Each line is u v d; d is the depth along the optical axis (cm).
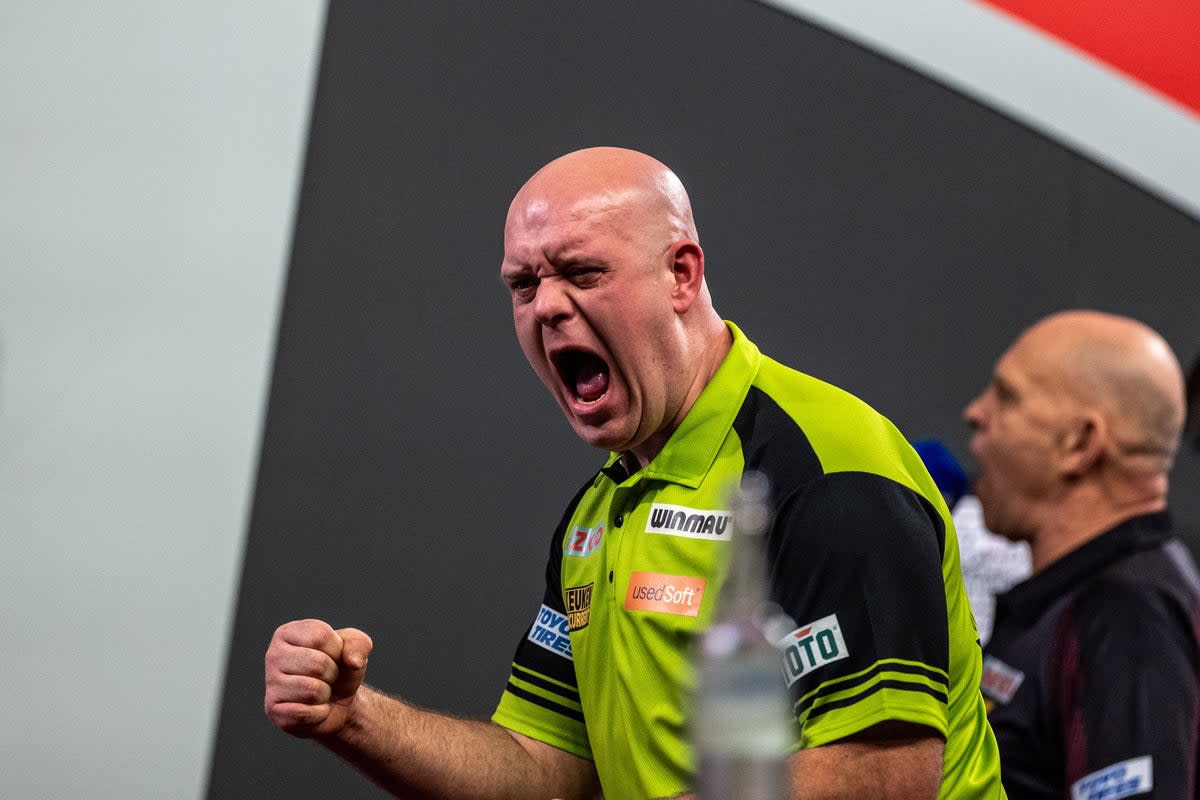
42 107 825
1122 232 938
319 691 401
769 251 868
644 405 410
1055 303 912
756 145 881
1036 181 925
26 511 786
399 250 828
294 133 832
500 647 798
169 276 812
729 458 403
